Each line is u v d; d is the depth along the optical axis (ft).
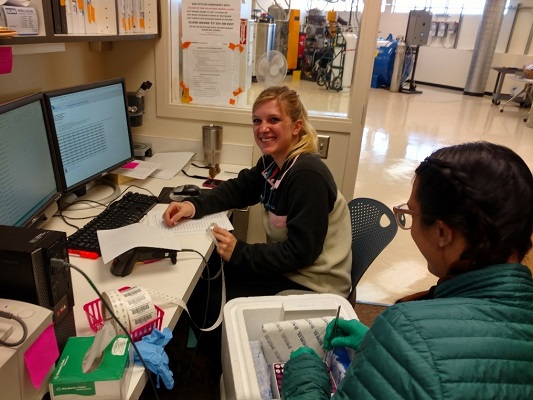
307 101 7.72
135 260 3.93
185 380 5.49
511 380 1.85
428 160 2.27
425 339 1.92
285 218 5.21
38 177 4.33
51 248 2.56
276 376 3.61
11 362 2.13
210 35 7.02
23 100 4.00
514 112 25.22
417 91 31.32
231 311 3.81
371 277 8.82
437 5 32.58
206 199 5.51
